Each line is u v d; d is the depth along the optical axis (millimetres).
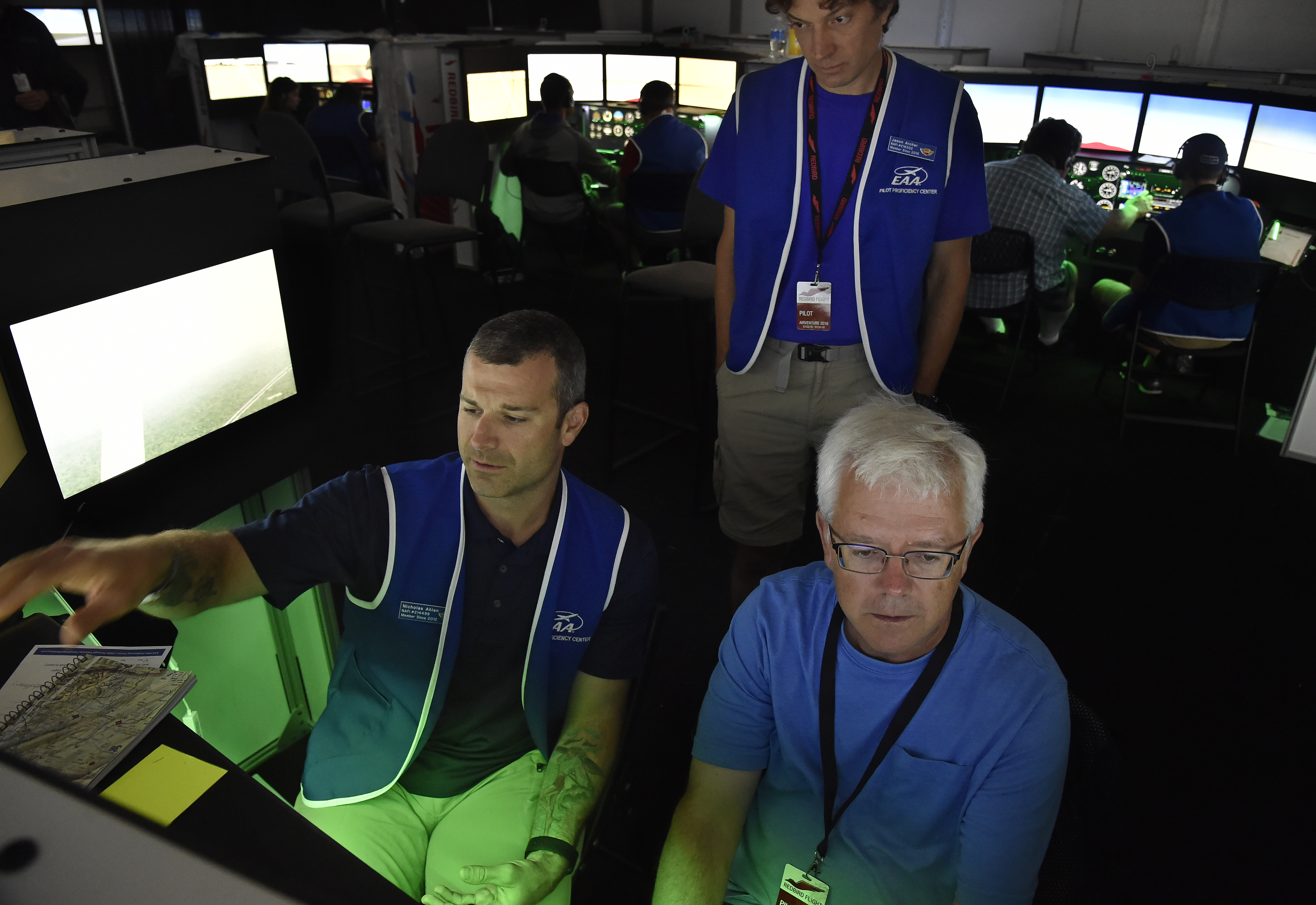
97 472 1546
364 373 3889
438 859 1272
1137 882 1711
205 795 867
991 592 2588
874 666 1085
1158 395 3945
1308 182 3670
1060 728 1052
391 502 1263
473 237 3824
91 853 428
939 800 1104
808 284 1771
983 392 3965
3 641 1091
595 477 3197
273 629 1750
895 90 1643
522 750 1402
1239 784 1948
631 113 5770
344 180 5090
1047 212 3533
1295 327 3590
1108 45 5664
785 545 2131
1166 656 2344
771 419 1923
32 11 6691
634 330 4582
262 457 1802
